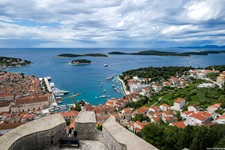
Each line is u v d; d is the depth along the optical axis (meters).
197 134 42.41
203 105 92.12
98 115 87.38
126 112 89.69
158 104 104.88
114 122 12.63
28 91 134.75
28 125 11.42
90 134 12.52
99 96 135.00
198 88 120.19
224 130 47.50
